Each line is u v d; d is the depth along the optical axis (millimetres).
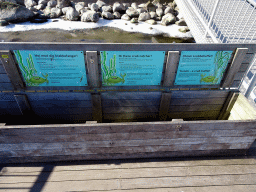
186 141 2748
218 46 2984
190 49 2979
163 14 12477
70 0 13281
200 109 3836
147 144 2727
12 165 2762
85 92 3387
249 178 2721
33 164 2789
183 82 3381
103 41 9414
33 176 2611
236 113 3488
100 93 3408
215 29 5355
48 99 3449
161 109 3715
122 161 2891
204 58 3104
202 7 6793
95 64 2979
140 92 3457
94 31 10477
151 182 2605
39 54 2869
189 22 6781
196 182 2631
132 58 3012
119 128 2467
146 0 13625
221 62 3180
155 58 3049
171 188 2543
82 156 2809
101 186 2525
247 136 2789
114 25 11344
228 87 3508
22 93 3312
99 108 3605
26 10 11109
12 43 2707
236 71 3262
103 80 3256
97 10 12539
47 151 2670
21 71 3039
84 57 2959
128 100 3576
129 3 13570
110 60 3008
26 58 2891
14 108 3562
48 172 2676
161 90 3467
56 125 2389
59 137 2496
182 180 2648
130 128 2484
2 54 2758
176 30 10953
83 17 11484
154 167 2812
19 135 2420
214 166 2871
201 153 2986
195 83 3416
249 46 3025
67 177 2617
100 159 2896
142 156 2914
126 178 2643
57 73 3115
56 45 2789
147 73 3223
